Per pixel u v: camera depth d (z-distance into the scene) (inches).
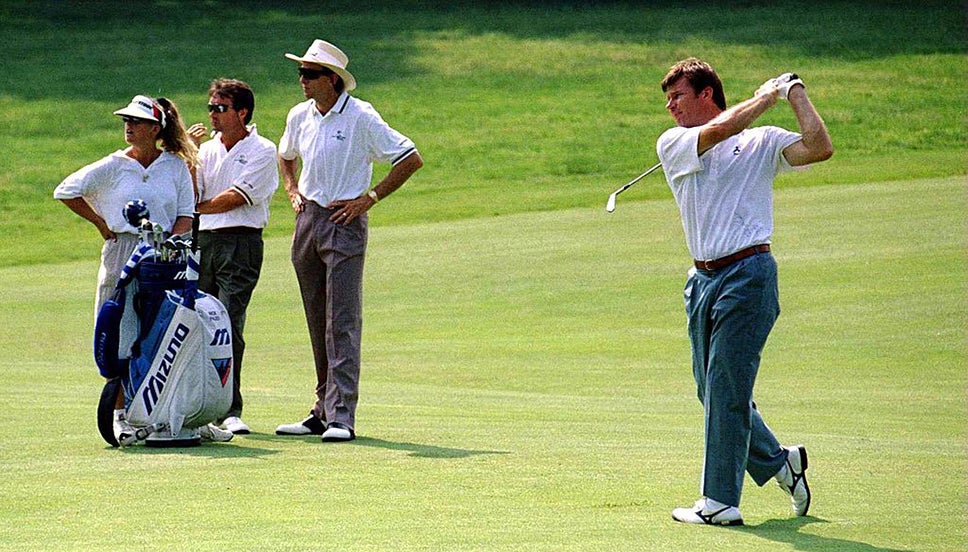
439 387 1425.9
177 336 968.9
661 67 5492.1
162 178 1042.7
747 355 716.7
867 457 914.1
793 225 2576.3
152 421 966.4
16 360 1649.9
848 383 1407.5
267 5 6879.9
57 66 5531.5
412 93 5157.5
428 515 720.3
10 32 6151.6
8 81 5255.9
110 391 960.9
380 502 756.0
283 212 3412.9
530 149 4286.4
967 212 2664.9
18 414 1125.7
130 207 1006.4
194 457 912.9
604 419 1144.2
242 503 753.0
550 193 3503.9
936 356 1567.4
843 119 4549.7
